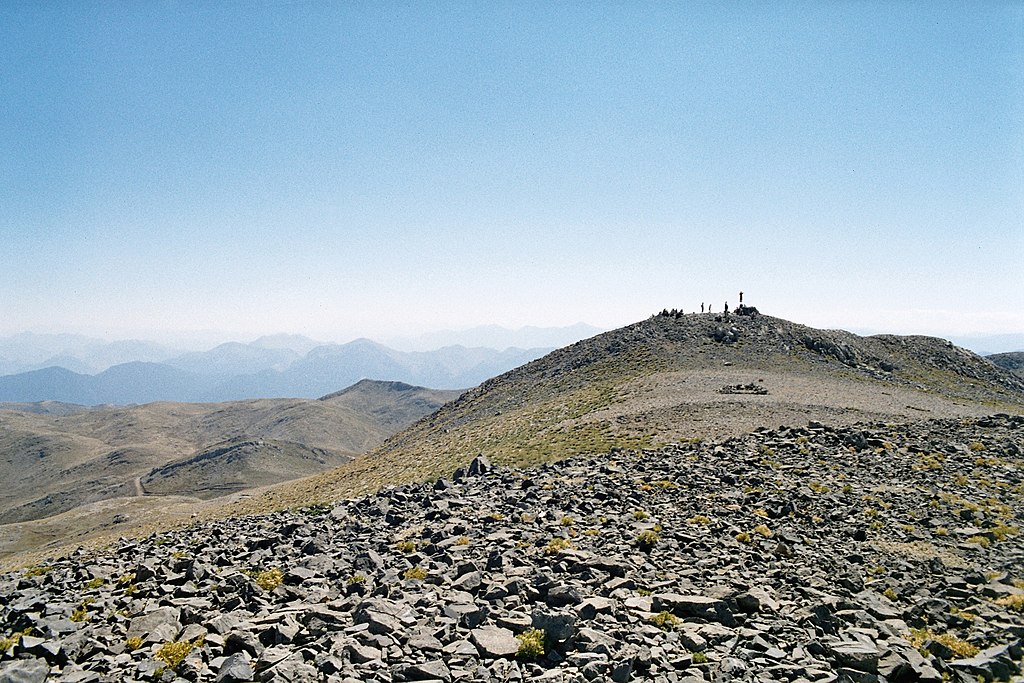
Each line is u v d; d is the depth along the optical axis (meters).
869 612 17.00
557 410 74.81
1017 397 100.75
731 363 90.38
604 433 54.47
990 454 36.81
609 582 18.84
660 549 22.62
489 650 14.30
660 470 37.12
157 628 16.47
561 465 41.69
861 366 96.69
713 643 14.84
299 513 36.78
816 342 101.88
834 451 39.25
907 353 115.19
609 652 13.99
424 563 21.84
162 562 24.70
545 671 13.49
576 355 113.25
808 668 13.38
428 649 14.49
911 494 29.22
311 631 15.70
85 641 15.71
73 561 29.89
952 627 16.16
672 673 13.16
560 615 15.27
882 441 40.75
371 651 14.19
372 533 27.53
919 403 66.94
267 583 20.08
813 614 16.41
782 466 36.25
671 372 83.38
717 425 51.59
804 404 58.75
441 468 58.22
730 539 23.88
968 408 67.50
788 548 22.48
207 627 16.45
